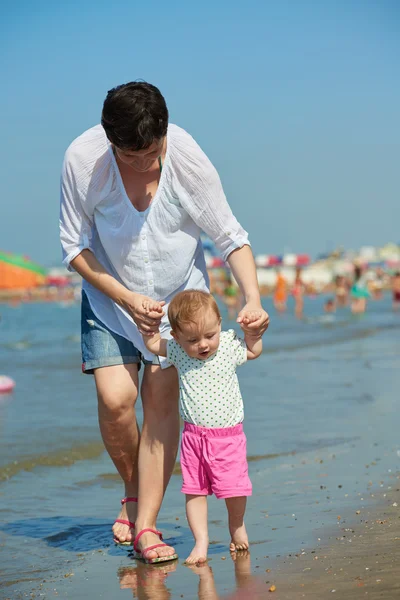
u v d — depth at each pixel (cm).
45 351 1614
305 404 834
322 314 3178
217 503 472
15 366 1267
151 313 365
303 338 1816
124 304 375
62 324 3103
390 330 2016
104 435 397
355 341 1680
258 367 1203
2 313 4688
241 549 368
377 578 309
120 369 389
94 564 363
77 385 1022
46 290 9488
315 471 539
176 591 316
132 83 335
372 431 677
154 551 363
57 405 849
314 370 1145
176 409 394
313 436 666
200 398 365
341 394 898
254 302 375
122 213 379
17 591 325
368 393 896
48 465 582
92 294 397
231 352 369
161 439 388
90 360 391
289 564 338
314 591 300
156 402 389
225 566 345
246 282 386
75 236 387
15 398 905
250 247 397
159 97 335
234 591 310
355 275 3234
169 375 387
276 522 412
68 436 675
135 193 379
